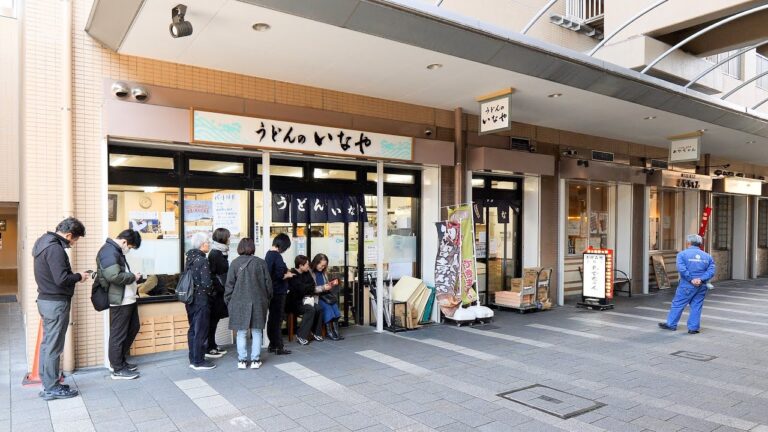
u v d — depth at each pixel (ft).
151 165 22.57
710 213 51.55
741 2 31.32
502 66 22.62
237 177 24.72
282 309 22.97
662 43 36.47
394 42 19.57
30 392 17.54
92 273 18.34
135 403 16.56
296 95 25.14
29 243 19.52
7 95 43.73
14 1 44.75
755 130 37.55
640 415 15.84
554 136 37.14
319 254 25.94
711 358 22.71
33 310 19.94
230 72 23.26
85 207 20.39
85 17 20.29
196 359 20.16
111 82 20.68
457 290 29.32
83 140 20.33
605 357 22.76
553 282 37.32
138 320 19.80
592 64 24.67
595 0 41.83
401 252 30.78
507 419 15.46
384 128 28.09
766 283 54.29
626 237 44.19
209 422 15.07
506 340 25.93
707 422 15.33
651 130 37.19
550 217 37.37
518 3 36.14
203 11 16.72
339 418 15.46
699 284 27.61
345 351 23.50
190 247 23.52
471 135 32.32
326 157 25.77
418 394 17.67
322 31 18.42
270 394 17.53
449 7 31.60
